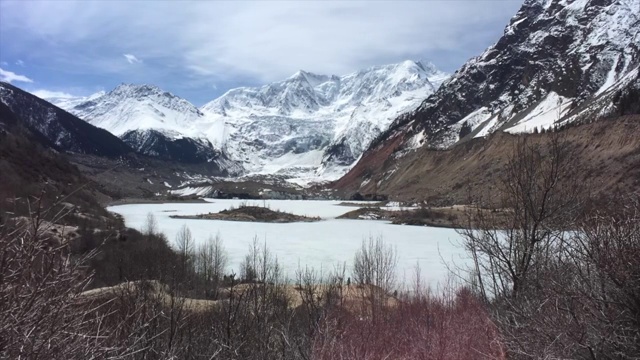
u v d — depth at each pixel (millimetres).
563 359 5992
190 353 9602
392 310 16219
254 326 11477
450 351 9859
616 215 6410
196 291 23875
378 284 27281
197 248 58344
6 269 4094
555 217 8492
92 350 4703
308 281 22203
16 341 3979
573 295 6086
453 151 178375
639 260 5777
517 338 6691
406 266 49156
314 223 115938
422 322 12789
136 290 10070
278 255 62469
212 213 133000
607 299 6090
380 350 10938
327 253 63969
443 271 42625
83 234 31719
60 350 4348
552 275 7090
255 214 126375
